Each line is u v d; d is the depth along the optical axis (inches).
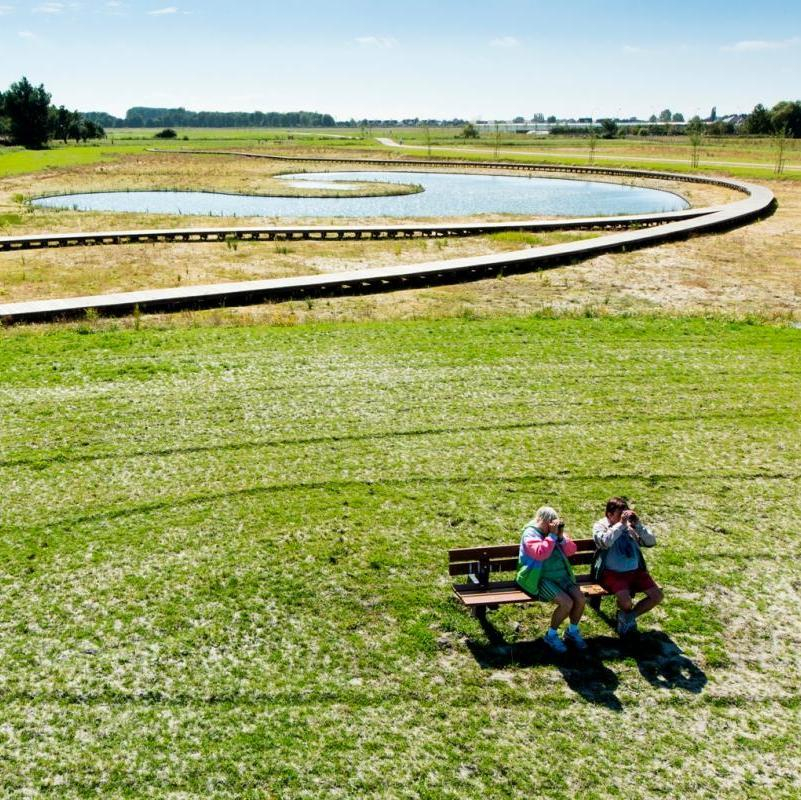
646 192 2672.2
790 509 444.5
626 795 253.9
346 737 274.2
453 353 727.7
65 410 566.9
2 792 247.1
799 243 1494.8
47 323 859.4
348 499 443.2
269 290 1013.2
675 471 488.7
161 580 362.6
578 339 786.8
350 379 647.1
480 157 4087.1
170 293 974.4
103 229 1688.0
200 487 455.2
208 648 317.4
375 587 360.5
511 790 254.2
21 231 1641.2
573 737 278.4
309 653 316.5
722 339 799.1
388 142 5866.1
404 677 304.8
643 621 343.3
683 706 295.0
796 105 6186.0
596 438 537.0
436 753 268.8
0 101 5260.8
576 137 6815.9
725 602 357.4
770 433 551.8
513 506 438.6
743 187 2443.4
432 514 428.1
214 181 2957.7
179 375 649.6
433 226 1663.4
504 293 1079.0
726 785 259.3
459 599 349.7
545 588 312.5
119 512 424.5
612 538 320.8
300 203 2370.8
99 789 250.2
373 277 1084.5
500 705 292.7
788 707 295.9
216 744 269.3
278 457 496.7
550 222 1745.8
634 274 1211.9
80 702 287.0
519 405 596.1
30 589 353.1
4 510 424.2
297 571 371.6
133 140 6545.3
